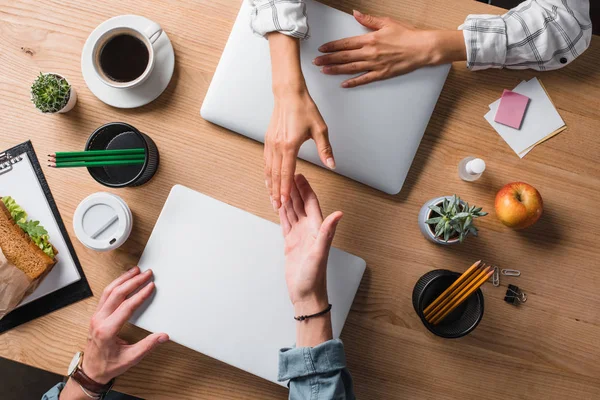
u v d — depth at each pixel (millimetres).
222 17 867
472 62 833
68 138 862
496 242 872
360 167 832
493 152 870
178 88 864
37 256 808
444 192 870
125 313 778
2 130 857
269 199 868
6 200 827
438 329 804
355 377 859
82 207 801
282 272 813
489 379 864
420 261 869
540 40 818
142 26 829
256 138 841
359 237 867
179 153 865
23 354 842
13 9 859
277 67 768
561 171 872
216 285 812
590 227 874
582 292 869
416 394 861
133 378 852
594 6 1196
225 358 806
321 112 824
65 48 859
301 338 740
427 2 872
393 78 828
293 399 711
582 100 869
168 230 816
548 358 865
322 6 829
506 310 866
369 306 865
